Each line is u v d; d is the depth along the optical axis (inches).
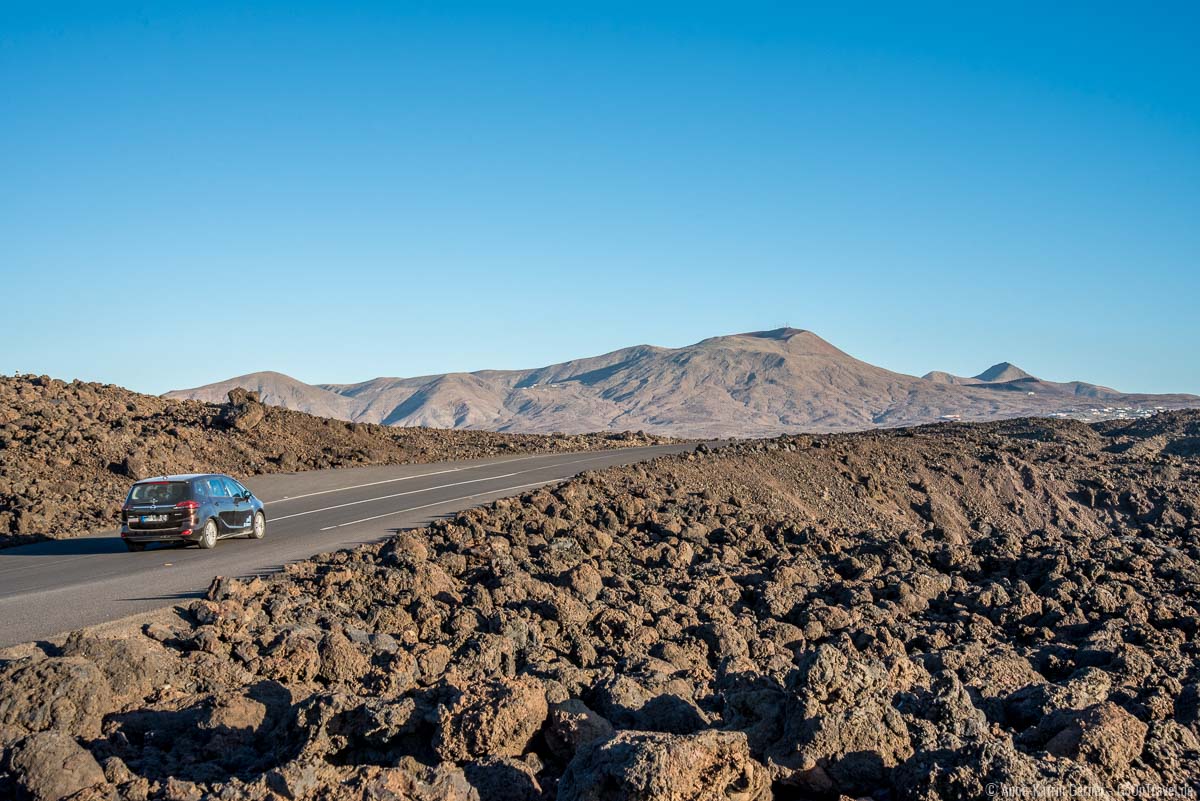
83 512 959.6
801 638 490.3
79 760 268.4
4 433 1179.3
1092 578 667.4
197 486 762.8
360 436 1599.4
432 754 283.7
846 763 265.1
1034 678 418.9
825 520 1202.6
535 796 260.4
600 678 341.1
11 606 522.6
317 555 682.2
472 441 1850.4
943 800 241.6
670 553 708.0
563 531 766.5
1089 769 252.1
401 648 408.8
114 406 1480.1
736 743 245.6
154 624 438.3
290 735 295.4
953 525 1300.4
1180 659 441.7
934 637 494.3
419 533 741.9
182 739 307.3
